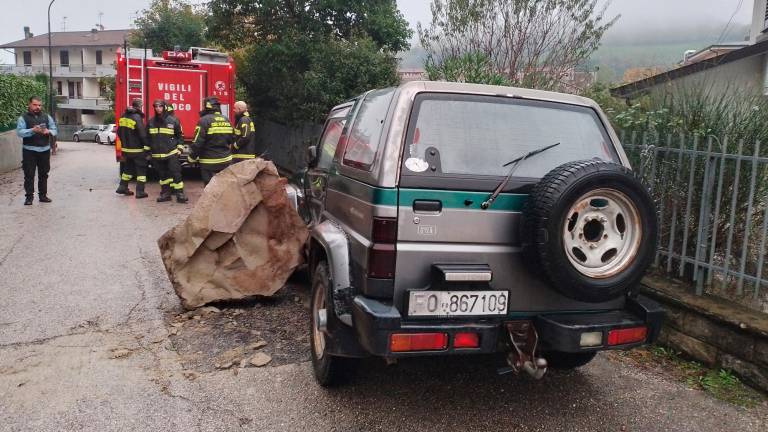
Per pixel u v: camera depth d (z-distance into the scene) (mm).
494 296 3137
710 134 4555
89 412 3523
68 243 7648
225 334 4730
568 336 3105
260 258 5312
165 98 12945
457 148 3260
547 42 9047
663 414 3621
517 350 3189
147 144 11398
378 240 3078
